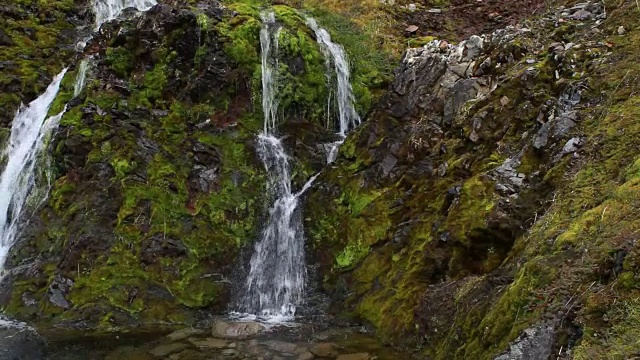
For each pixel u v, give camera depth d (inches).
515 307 145.1
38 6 384.8
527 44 252.8
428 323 193.0
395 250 237.1
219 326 225.5
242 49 310.5
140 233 255.0
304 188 289.7
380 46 358.6
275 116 310.3
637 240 123.3
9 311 236.5
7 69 341.4
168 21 310.7
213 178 279.7
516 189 201.2
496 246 198.7
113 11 415.5
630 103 187.0
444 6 400.5
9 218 297.7
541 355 123.4
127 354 201.0
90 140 281.1
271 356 198.4
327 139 310.3
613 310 116.0
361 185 269.9
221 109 303.4
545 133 204.8
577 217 157.5
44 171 291.9
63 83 319.0
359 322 227.6
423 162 253.6
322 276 258.8
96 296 236.7
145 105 297.1
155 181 268.8
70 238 255.0
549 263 143.0
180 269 251.1
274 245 274.4
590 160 178.5
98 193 264.7
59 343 210.2
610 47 221.5
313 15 368.2
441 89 272.1
